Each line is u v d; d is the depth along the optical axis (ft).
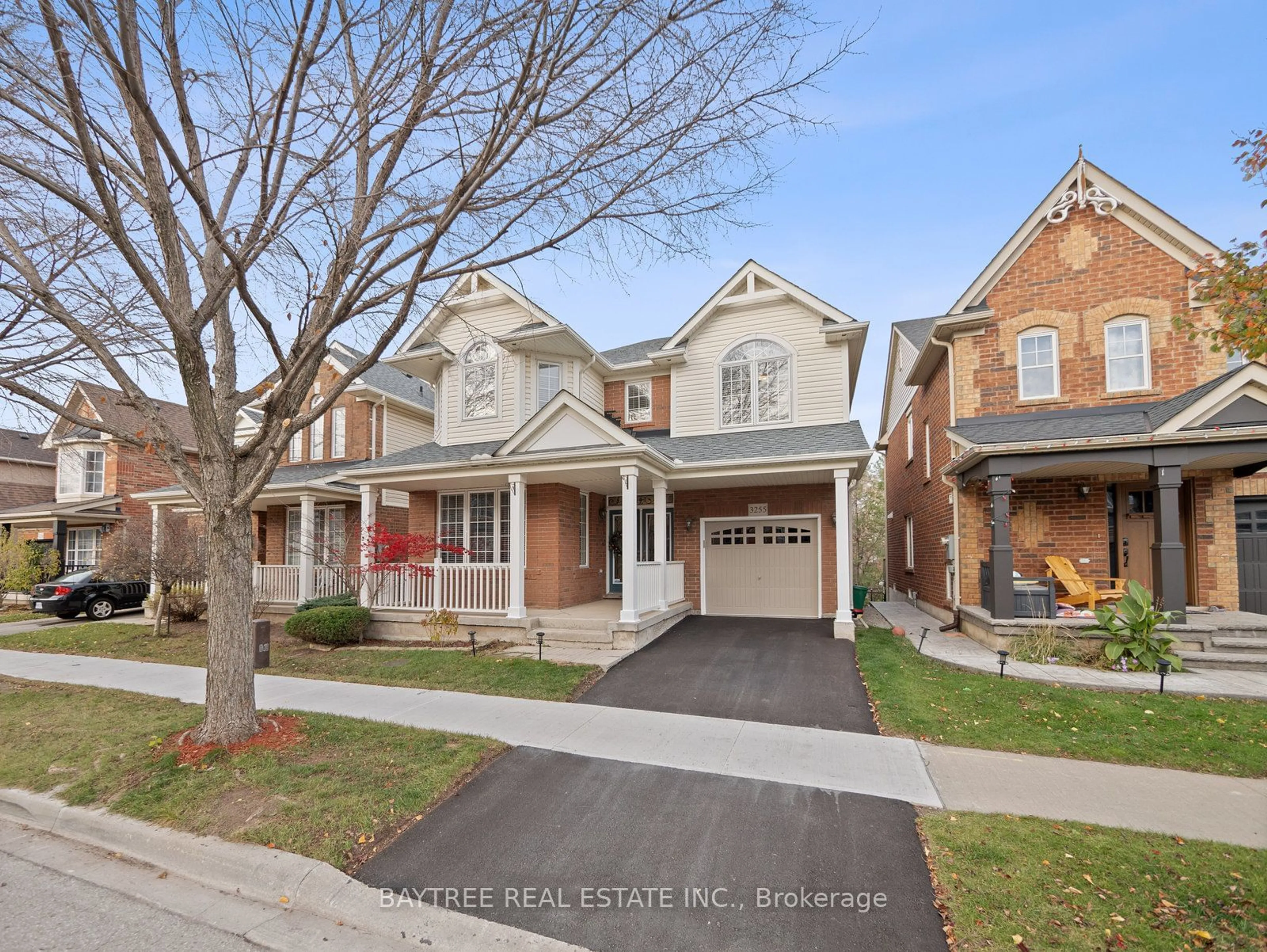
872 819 13.55
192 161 18.25
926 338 42.83
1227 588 32.32
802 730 19.40
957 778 15.69
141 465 71.26
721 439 42.27
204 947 10.14
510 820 13.73
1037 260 36.70
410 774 15.80
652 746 18.02
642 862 12.04
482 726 19.75
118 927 10.71
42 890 11.96
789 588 42.55
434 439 54.34
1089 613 31.04
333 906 11.08
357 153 19.27
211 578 18.12
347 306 17.04
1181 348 33.71
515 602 34.04
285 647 35.14
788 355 43.01
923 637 30.50
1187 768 16.34
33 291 17.19
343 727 19.33
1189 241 33.78
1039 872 11.22
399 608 37.14
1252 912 10.03
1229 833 12.78
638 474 34.81
